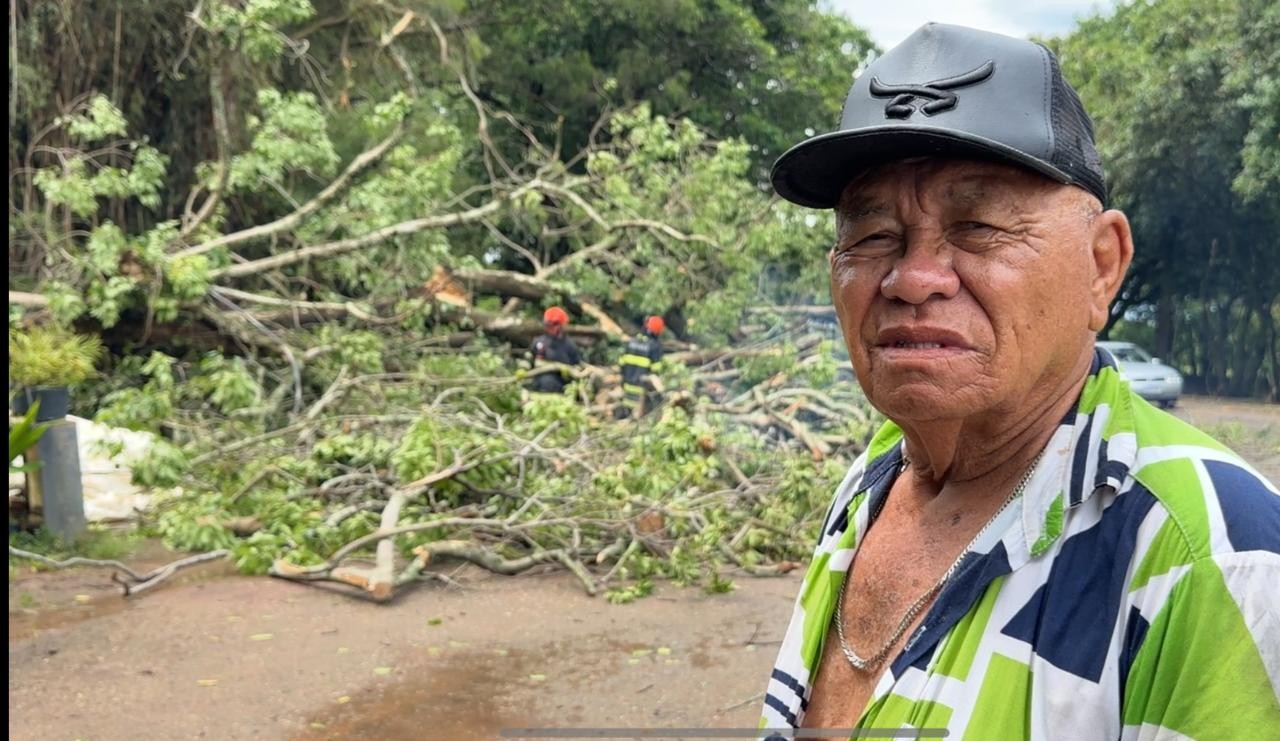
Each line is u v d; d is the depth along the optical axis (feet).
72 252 31.30
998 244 2.90
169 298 29.37
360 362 29.60
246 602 17.30
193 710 12.75
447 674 14.21
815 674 3.59
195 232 33.94
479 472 21.59
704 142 39.19
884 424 4.15
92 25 38.88
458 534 20.97
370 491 22.59
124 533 21.18
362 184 37.65
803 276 37.42
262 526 20.68
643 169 38.60
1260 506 2.61
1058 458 2.94
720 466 24.23
